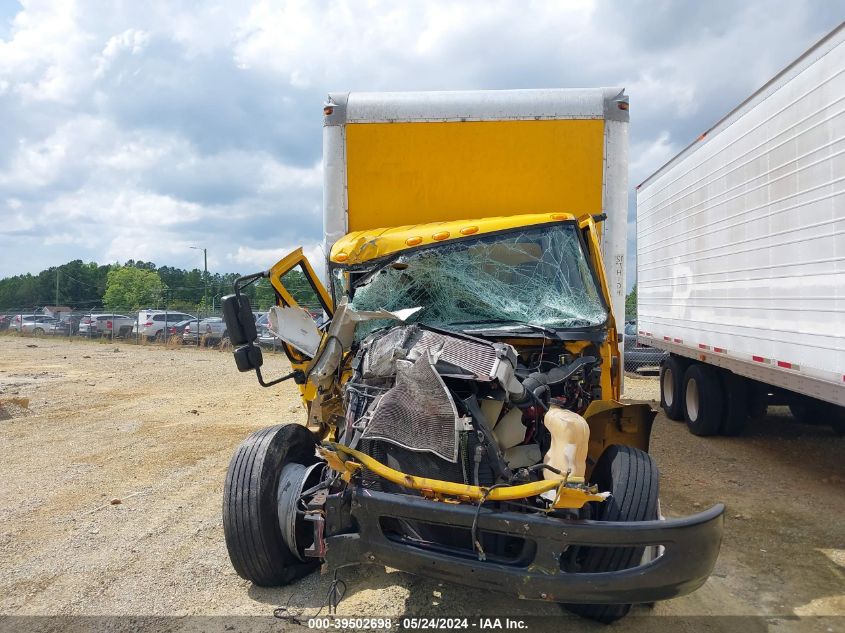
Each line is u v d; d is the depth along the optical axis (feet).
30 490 19.42
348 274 15.16
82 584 13.16
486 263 14.26
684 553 8.86
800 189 17.34
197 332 87.51
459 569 9.52
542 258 14.15
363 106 19.15
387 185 19.15
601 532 8.89
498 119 18.81
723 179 23.11
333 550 10.39
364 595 12.57
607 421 11.99
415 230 15.19
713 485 19.63
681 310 28.25
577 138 18.70
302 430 13.52
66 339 101.86
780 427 29.04
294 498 12.10
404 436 10.27
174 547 15.05
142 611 12.03
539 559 9.13
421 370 10.68
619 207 18.65
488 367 10.62
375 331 13.53
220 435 27.22
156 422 30.14
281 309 13.43
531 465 10.41
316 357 13.37
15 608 12.17
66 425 29.43
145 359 65.72
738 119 21.68
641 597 8.99
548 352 12.94
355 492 10.19
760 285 19.97
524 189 18.79
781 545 14.96
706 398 26.14
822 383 16.46
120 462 22.71
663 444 25.55
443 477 10.12
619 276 18.65
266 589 12.91
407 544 10.01
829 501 18.08
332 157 19.24
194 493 19.12
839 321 15.40
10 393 38.91
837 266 15.48
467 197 18.95
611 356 13.60
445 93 19.10
